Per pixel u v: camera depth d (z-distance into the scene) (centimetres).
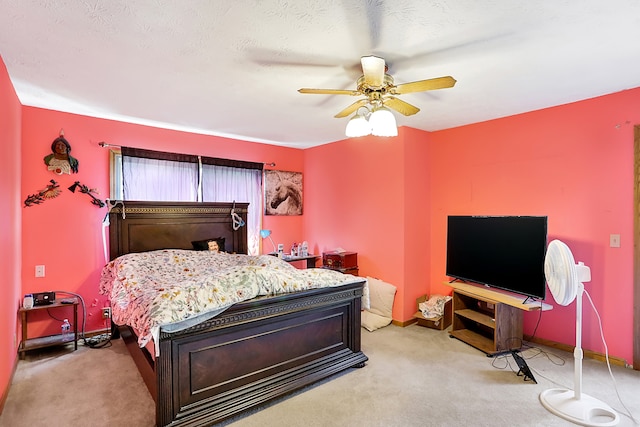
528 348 328
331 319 279
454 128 404
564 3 160
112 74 247
